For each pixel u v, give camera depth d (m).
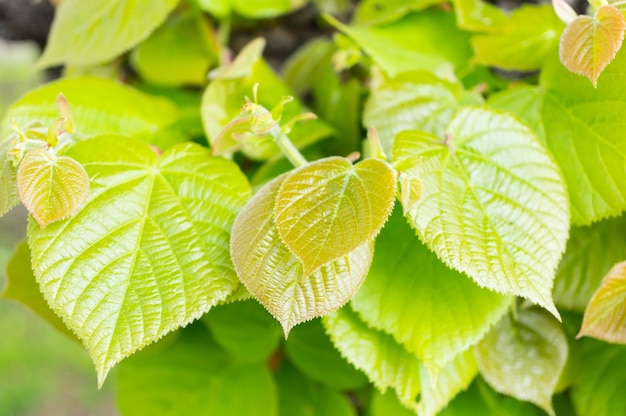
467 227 0.34
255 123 0.34
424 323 0.35
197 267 0.33
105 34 0.41
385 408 0.40
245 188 0.35
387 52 0.40
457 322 0.35
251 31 0.48
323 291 0.32
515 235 0.34
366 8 0.43
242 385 0.42
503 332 0.39
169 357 0.42
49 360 1.36
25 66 1.98
